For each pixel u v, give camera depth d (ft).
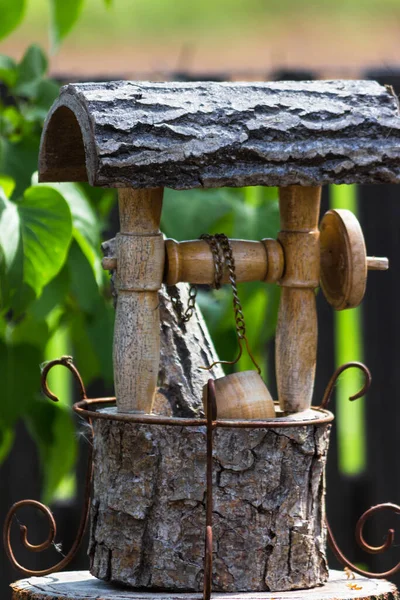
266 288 6.48
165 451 5.09
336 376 5.41
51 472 6.81
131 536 5.12
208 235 5.20
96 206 6.66
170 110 4.96
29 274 5.86
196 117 4.96
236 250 5.20
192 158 4.91
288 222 5.26
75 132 5.25
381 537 7.48
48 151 5.31
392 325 7.44
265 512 5.10
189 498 5.09
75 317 6.78
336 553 5.33
